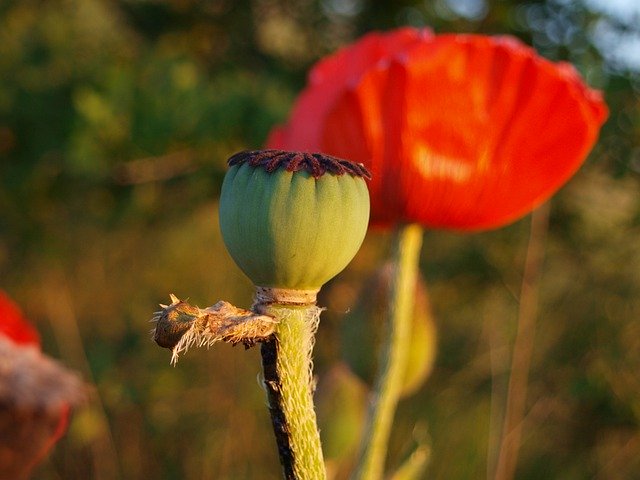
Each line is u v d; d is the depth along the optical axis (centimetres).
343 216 28
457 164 40
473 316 132
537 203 42
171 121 110
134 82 114
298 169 28
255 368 127
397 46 43
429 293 133
